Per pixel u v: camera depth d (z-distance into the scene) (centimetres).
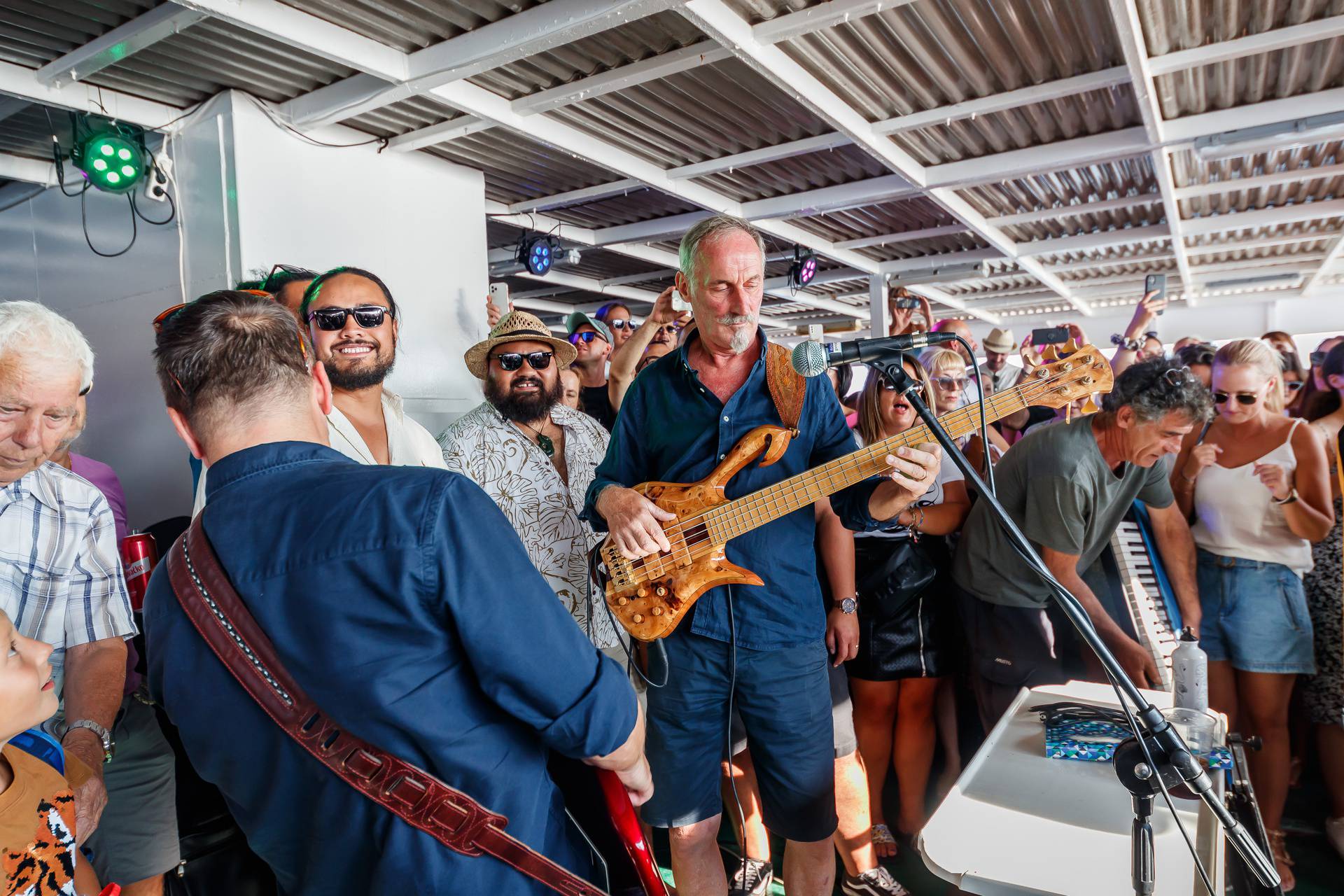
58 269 423
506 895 89
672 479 180
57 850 99
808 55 351
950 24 335
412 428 202
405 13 301
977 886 117
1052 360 154
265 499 88
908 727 253
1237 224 690
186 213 364
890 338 139
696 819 180
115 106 343
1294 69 394
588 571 225
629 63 352
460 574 84
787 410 173
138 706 179
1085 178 575
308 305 180
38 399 131
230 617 85
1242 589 242
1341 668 244
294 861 91
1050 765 153
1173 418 197
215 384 90
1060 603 123
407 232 417
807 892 184
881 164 495
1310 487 233
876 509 167
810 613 177
